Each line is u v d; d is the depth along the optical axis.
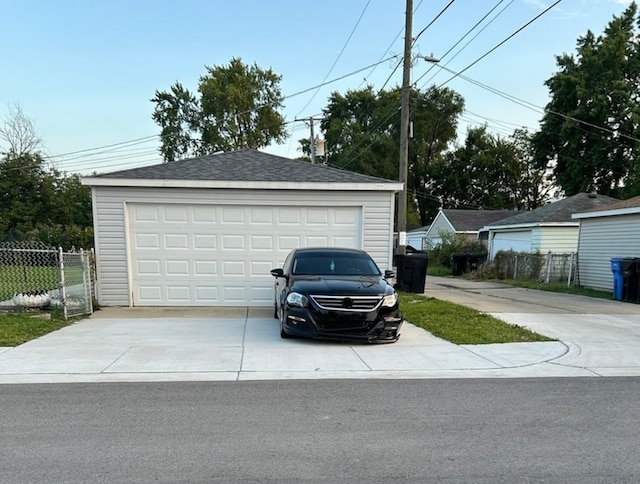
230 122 43.03
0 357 5.77
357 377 5.13
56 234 28.84
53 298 9.16
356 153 42.44
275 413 4.04
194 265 10.06
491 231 25.69
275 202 10.17
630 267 11.99
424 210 50.12
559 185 35.16
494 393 4.65
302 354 6.09
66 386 4.73
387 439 3.52
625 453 3.32
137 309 9.73
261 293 10.22
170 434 3.57
